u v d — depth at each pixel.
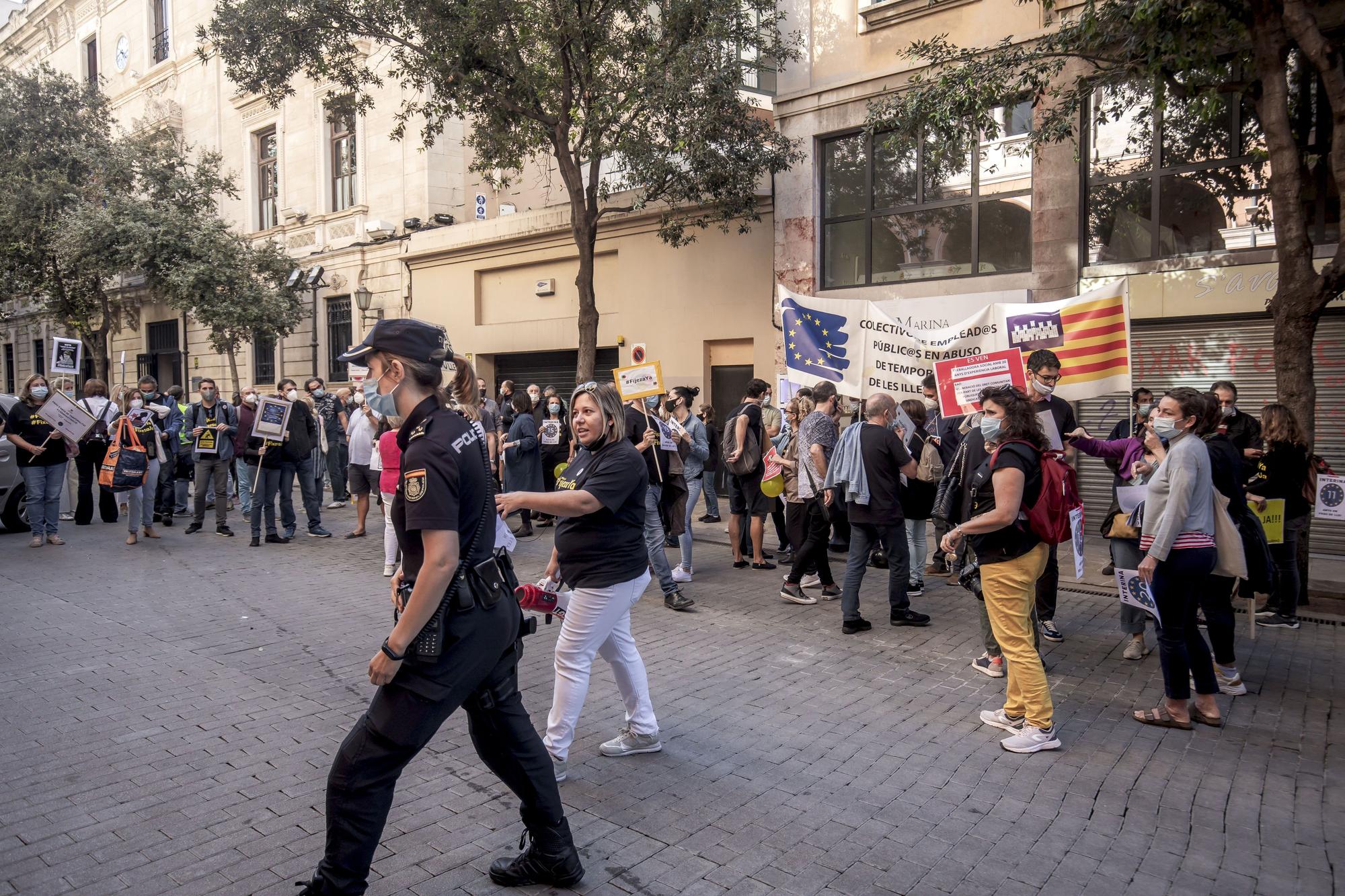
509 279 17.67
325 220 21.33
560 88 12.75
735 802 3.99
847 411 11.93
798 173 12.85
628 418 7.57
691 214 14.22
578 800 4.00
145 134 23.53
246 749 4.55
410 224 19.11
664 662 6.09
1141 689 5.54
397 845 3.58
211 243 19.16
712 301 14.23
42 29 32.53
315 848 3.55
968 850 3.57
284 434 10.79
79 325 23.06
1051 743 4.57
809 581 8.70
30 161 21.47
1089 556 9.70
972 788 4.14
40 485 10.59
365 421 11.29
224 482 11.71
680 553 10.05
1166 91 9.41
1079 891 3.28
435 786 4.13
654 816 3.85
